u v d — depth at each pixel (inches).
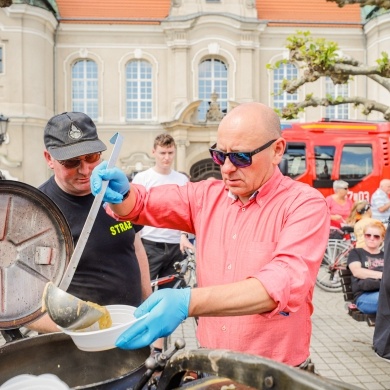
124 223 113.5
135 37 1060.5
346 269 249.3
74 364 79.4
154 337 57.1
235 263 82.0
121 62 1060.5
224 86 1089.4
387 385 196.7
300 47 405.4
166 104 1063.6
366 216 392.5
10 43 963.3
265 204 81.0
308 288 65.4
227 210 86.0
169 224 91.1
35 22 975.0
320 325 282.7
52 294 59.9
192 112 1018.7
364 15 1103.0
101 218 111.3
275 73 1098.1
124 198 84.5
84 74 1072.2
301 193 78.4
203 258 87.2
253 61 1075.3
